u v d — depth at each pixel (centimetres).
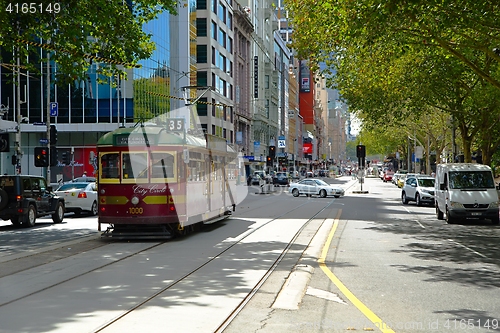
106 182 1736
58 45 2278
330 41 2616
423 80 2944
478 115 3531
